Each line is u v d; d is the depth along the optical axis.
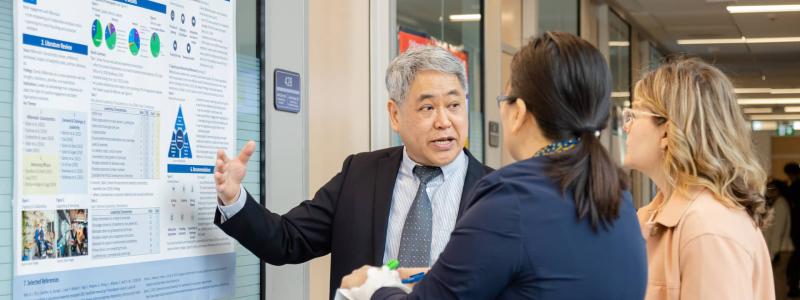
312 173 2.61
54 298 1.61
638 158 1.89
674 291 1.72
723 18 8.95
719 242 1.66
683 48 11.16
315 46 2.64
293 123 2.41
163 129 1.87
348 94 2.84
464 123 1.96
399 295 1.36
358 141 2.89
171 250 1.89
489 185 1.32
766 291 1.77
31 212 1.57
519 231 1.26
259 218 1.85
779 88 14.74
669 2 8.05
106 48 1.73
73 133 1.65
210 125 2.02
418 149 1.95
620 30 8.65
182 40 1.93
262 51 2.27
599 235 1.31
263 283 2.25
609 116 1.39
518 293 1.27
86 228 1.68
